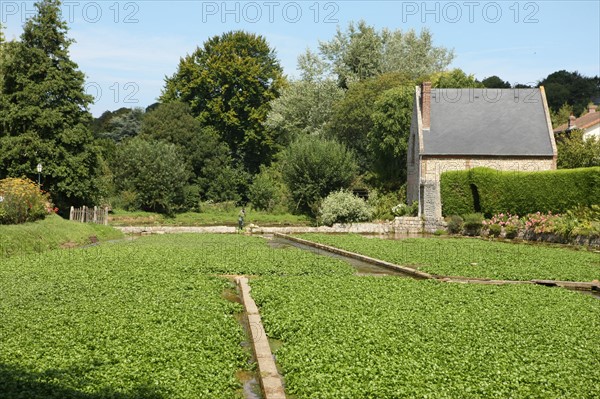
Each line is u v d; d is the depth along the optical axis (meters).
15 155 42.66
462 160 46.91
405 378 9.06
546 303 15.14
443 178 45.16
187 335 11.36
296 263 22.97
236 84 74.19
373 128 58.12
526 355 10.41
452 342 11.14
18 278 17.97
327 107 68.12
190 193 63.03
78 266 20.88
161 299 14.77
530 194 37.62
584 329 12.46
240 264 22.42
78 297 14.93
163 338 11.00
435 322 12.63
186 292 16.06
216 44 75.81
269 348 10.95
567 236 32.53
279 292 16.19
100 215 44.41
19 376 8.74
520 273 20.52
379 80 62.91
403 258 25.05
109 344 10.58
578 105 88.19
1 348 10.14
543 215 35.81
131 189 59.34
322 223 50.31
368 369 9.38
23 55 43.94
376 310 13.73
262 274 20.59
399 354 10.38
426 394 8.43
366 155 64.31
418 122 48.53
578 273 20.66
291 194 58.09
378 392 8.49
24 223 32.00
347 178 55.66
